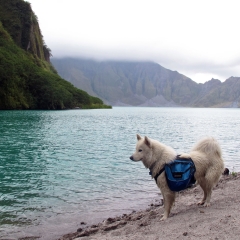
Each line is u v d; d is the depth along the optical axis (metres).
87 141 22.23
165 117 73.44
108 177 11.52
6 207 8.09
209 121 57.47
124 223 6.62
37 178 11.23
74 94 124.00
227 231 4.80
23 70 96.88
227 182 9.02
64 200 8.76
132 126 38.50
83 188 10.02
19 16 155.75
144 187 10.22
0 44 119.81
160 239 4.98
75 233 6.43
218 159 6.38
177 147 19.91
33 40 161.12
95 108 141.88
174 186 6.04
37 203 8.46
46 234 6.47
